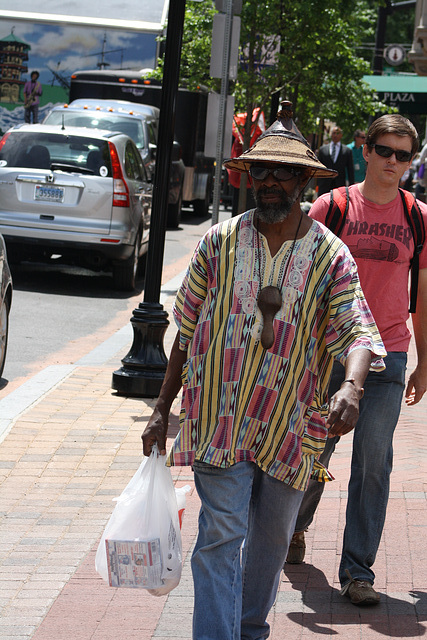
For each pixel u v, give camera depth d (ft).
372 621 20.26
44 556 23.57
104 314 59.47
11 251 65.62
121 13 113.19
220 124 50.93
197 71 87.35
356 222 21.67
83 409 36.47
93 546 24.27
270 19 81.30
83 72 112.16
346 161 88.43
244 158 16.63
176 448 16.88
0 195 64.75
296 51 83.97
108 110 93.91
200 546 16.53
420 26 134.21
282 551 17.51
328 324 16.81
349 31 87.40
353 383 15.81
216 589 16.17
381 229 21.56
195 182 124.16
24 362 45.37
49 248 65.00
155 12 113.80
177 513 17.58
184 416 16.97
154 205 39.09
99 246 64.49
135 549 16.96
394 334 21.71
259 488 17.20
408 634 19.63
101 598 21.29
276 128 17.16
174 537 17.38
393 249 21.54
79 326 55.16
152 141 95.35
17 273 72.64
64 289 67.46
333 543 24.64
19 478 29.12
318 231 16.83
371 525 21.38
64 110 90.74
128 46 112.37
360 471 21.48
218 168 50.83
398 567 23.03
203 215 131.95
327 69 88.74
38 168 64.75
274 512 17.06
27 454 31.14
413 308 22.26
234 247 16.76
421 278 21.97
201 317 16.98
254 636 17.95
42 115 113.80
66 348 49.08
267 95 83.87
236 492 16.42
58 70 113.39
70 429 33.86
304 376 16.52
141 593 21.59
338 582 22.40
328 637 19.45
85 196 64.28
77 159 65.05
